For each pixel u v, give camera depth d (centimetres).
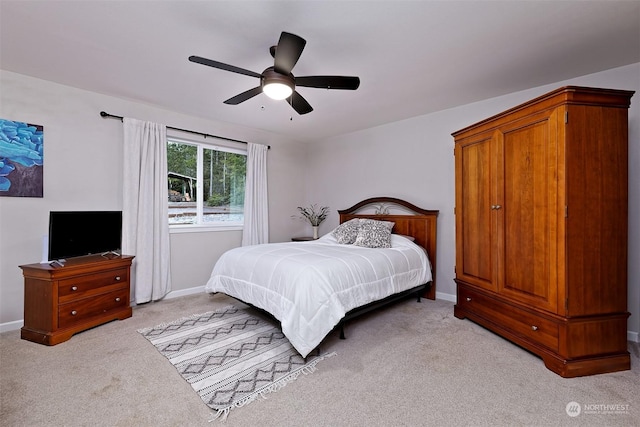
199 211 406
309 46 220
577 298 197
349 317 250
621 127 203
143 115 348
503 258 245
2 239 265
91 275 269
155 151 353
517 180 232
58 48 227
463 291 294
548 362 202
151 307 332
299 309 216
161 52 232
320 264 244
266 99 333
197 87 299
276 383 186
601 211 201
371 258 285
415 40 213
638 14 184
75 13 185
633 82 249
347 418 155
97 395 172
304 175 543
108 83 291
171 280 372
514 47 223
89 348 231
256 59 242
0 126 262
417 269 330
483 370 201
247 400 169
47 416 155
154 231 351
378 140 439
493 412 159
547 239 208
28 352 224
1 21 193
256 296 260
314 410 161
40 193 282
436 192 376
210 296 376
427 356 221
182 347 234
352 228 381
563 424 150
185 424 150
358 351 229
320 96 321
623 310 204
